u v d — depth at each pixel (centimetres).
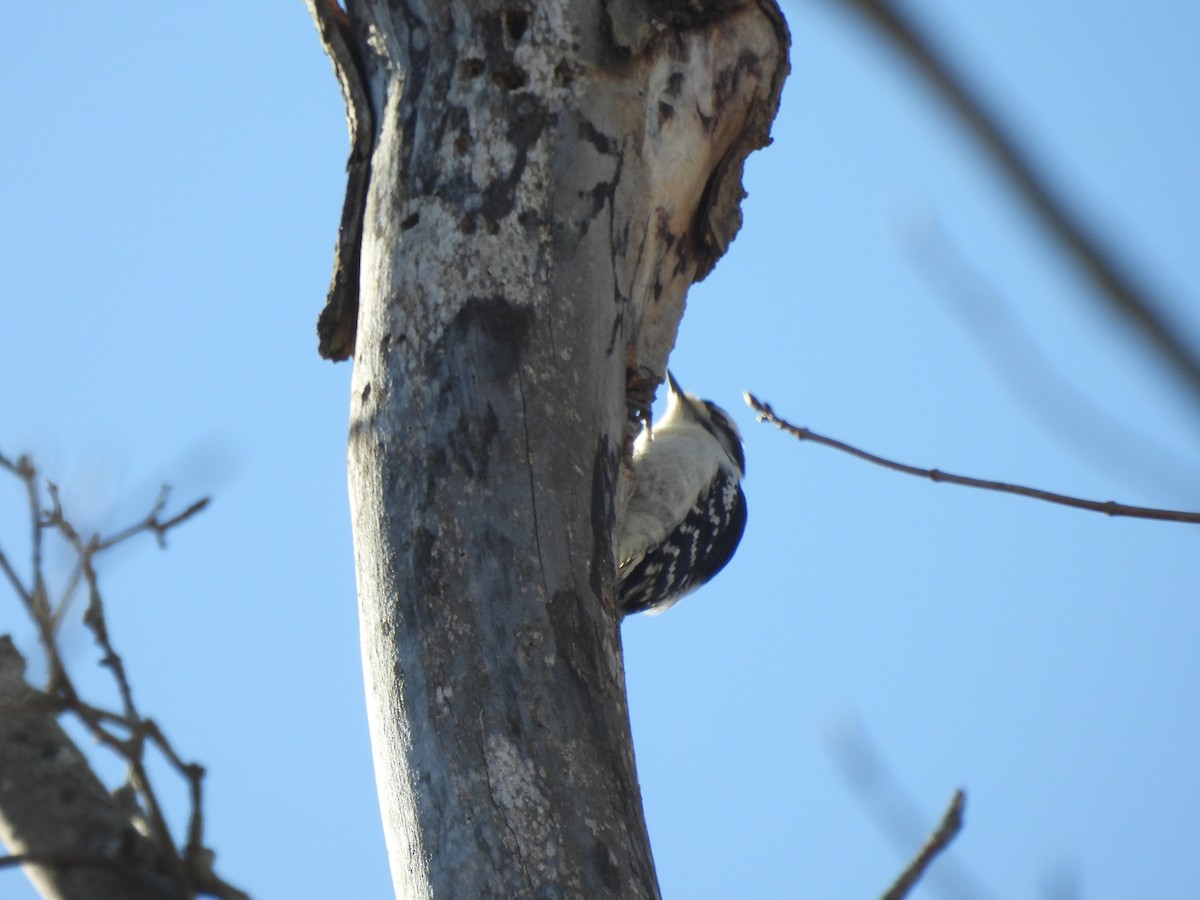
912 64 200
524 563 770
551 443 807
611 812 716
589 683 750
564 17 894
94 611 439
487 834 702
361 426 826
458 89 882
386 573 779
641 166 906
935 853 449
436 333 827
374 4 913
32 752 481
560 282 851
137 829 475
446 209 858
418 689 744
